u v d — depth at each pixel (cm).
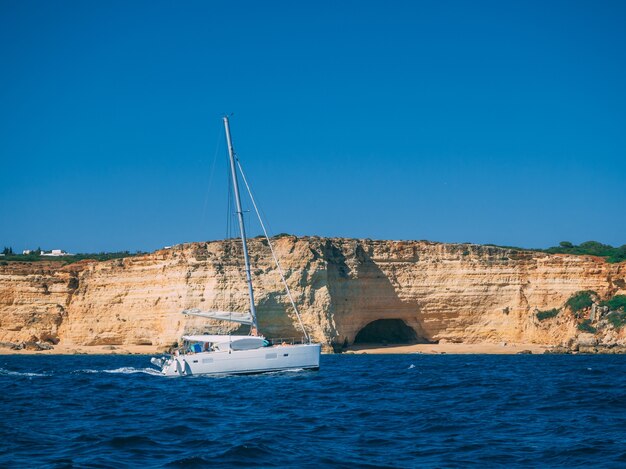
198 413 4122
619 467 2736
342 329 11462
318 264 11306
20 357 10431
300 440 3269
